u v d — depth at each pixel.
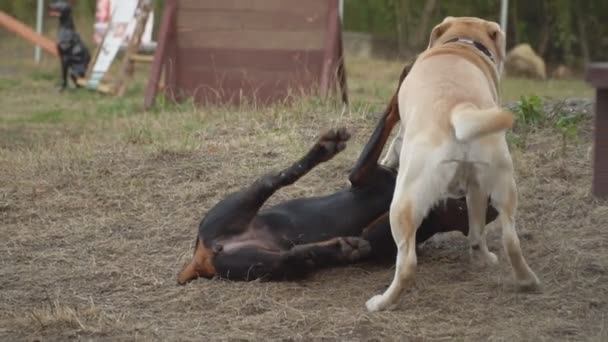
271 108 13.26
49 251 8.66
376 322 6.77
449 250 8.43
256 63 15.72
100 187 10.30
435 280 7.66
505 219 6.88
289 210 7.82
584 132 11.10
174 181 10.35
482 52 8.09
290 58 15.56
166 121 13.48
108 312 7.19
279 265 7.48
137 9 21.67
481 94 7.18
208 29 15.89
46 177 10.76
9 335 6.77
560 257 7.93
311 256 7.41
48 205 9.88
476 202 7.54
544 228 8.61
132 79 23.00
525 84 23.36
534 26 29.69
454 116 6.57
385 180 7.90
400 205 6.75
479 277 7.70
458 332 6.62
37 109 18.02
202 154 11.14
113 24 21.91
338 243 7.41
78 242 8.90
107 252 8.61
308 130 11.85
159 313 7.16
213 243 7.60
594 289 7.33
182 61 16.02
